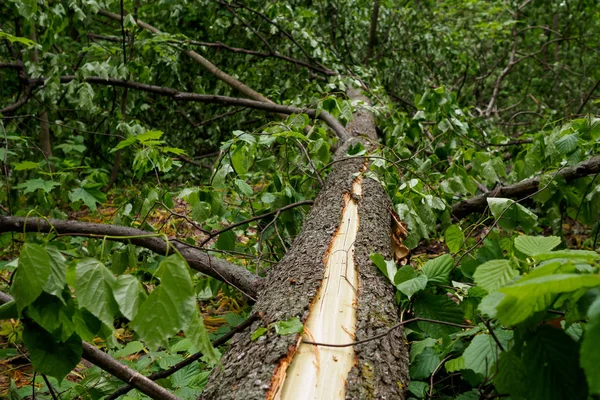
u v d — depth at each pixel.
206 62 5.19
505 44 7.46
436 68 6.65
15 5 3.49
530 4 7.62
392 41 6.11
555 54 7.85
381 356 1.43
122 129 3.64
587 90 7.19
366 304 1.65
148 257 2.57
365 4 6.12
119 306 1.04
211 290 2.52
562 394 1.07
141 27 5.25
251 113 5.52
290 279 1.76
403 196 2.58
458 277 2.05
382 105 4.40
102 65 3.91
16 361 2.28
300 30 5.05
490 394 1.54
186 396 1.69
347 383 1.30
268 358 1.33
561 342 1.09
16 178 4.08
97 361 1.35
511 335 1.30
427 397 1.60
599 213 2.50
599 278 0.75
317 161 3.08
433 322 1.58
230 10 5.01
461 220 3.07
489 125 5.21
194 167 5.59
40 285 1.06
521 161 3.00
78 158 5.08
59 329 1.20
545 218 2.97
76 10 3.77
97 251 2.18
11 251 2.38
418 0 6.98
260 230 2.76
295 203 2.62
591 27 7.54
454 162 2.94
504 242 2.03
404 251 2.41
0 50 4.61
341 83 4.20
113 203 5.01
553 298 0.98
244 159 2.53
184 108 5.70
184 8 5.41
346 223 2.23
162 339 1.03
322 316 1.58
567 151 2.43
